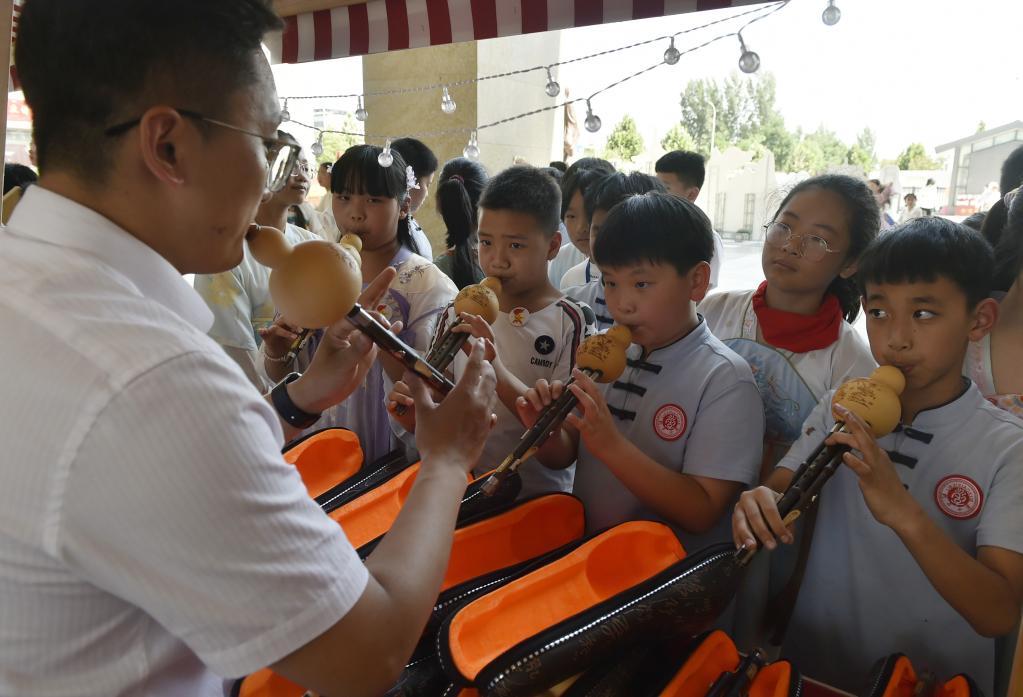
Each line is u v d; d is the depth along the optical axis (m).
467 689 0.94
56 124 0.69
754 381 1.40
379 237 2.00
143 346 0.62
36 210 0.71
